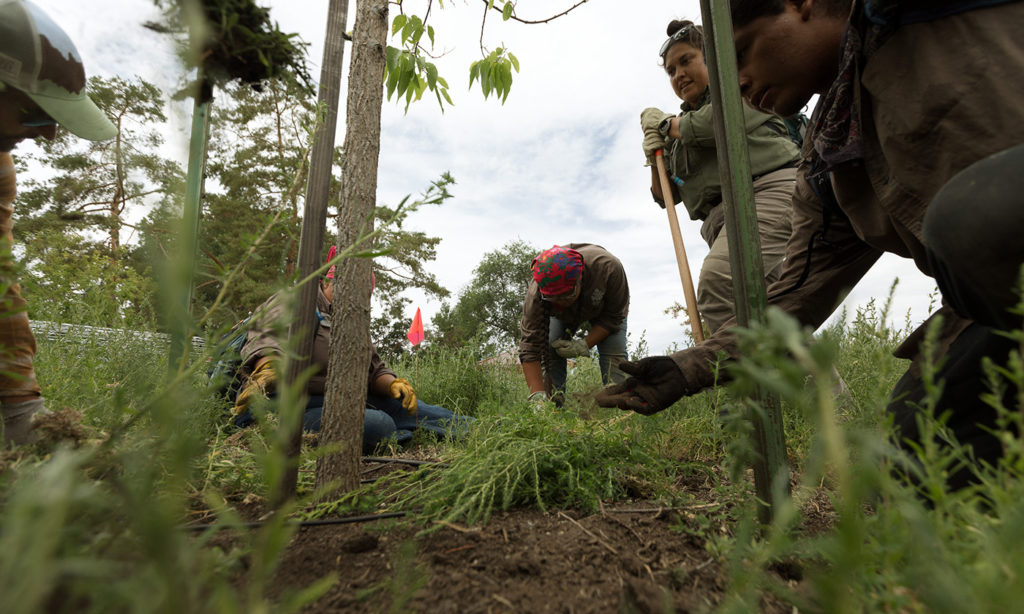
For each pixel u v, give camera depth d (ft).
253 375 6.14
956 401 4.71
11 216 4.78
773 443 3.55
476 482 4.83
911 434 4.81
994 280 2.92
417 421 9.26
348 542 3.75
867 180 4.97
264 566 1.41
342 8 4.81
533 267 12.69
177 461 1.61
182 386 2.44
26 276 2.85
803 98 5.49
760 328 1.56
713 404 6.56
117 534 1.78
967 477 4.42
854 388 5.78
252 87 3.12
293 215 3.16
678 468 5.88
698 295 8.99
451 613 2.89
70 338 6.02
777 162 8.59
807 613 1.67
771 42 5.06
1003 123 3.48
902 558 2.17
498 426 6.34
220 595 1.44
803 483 1.38
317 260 4.42
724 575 3.18
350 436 4.90
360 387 4.96
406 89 7.83
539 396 10.81
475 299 117.70
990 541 1.61
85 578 1.44
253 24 2.84
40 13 4.50
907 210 4.15
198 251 2.60
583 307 12.99
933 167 3.88
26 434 4.76
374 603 2.97
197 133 5.34
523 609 2.93
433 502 4.47
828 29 4.97
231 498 5.00
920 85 3.87
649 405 5.17
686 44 9.25
